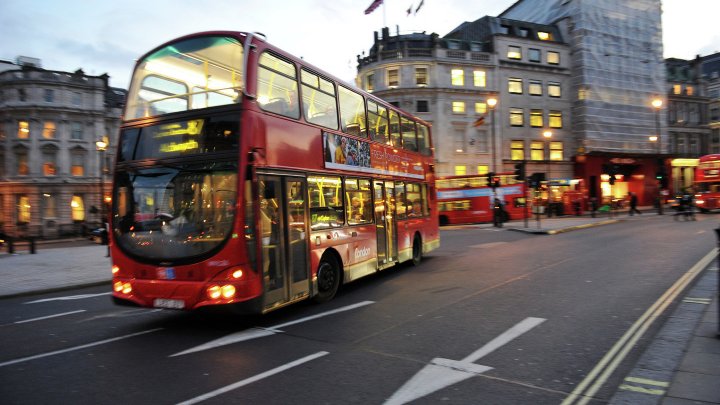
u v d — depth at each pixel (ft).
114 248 23.73
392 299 29.99
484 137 156.66
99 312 29.30
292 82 26.86
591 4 173.99
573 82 174.19
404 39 155.94
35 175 162.81
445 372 16.72
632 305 25.91
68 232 157.58
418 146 48.06
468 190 117.91
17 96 163.43
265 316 26.25
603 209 143.23
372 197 36.52
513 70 163.32
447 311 26.00
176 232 22.50
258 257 22.39
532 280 34.73
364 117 36.19
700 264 38.86
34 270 51.70
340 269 31.42
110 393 15.38
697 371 15.38
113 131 178.40
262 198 23.30
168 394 15.21
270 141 24.14
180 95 23.81
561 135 170.40
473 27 175.83
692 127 204.54
